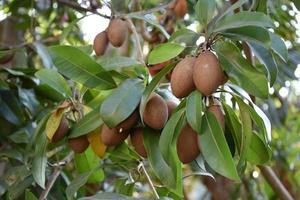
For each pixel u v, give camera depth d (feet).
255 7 4.50
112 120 3.61
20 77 5.58
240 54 3.35
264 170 6.59
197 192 10.71
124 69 4.30
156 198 3.83
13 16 7.83
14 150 5.17
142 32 5.93
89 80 3.98
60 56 3.94
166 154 3.50
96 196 3.78
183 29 3.71
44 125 4.17
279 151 8.19
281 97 7.80
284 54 3.60
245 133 3.51
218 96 3.82
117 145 4.10
